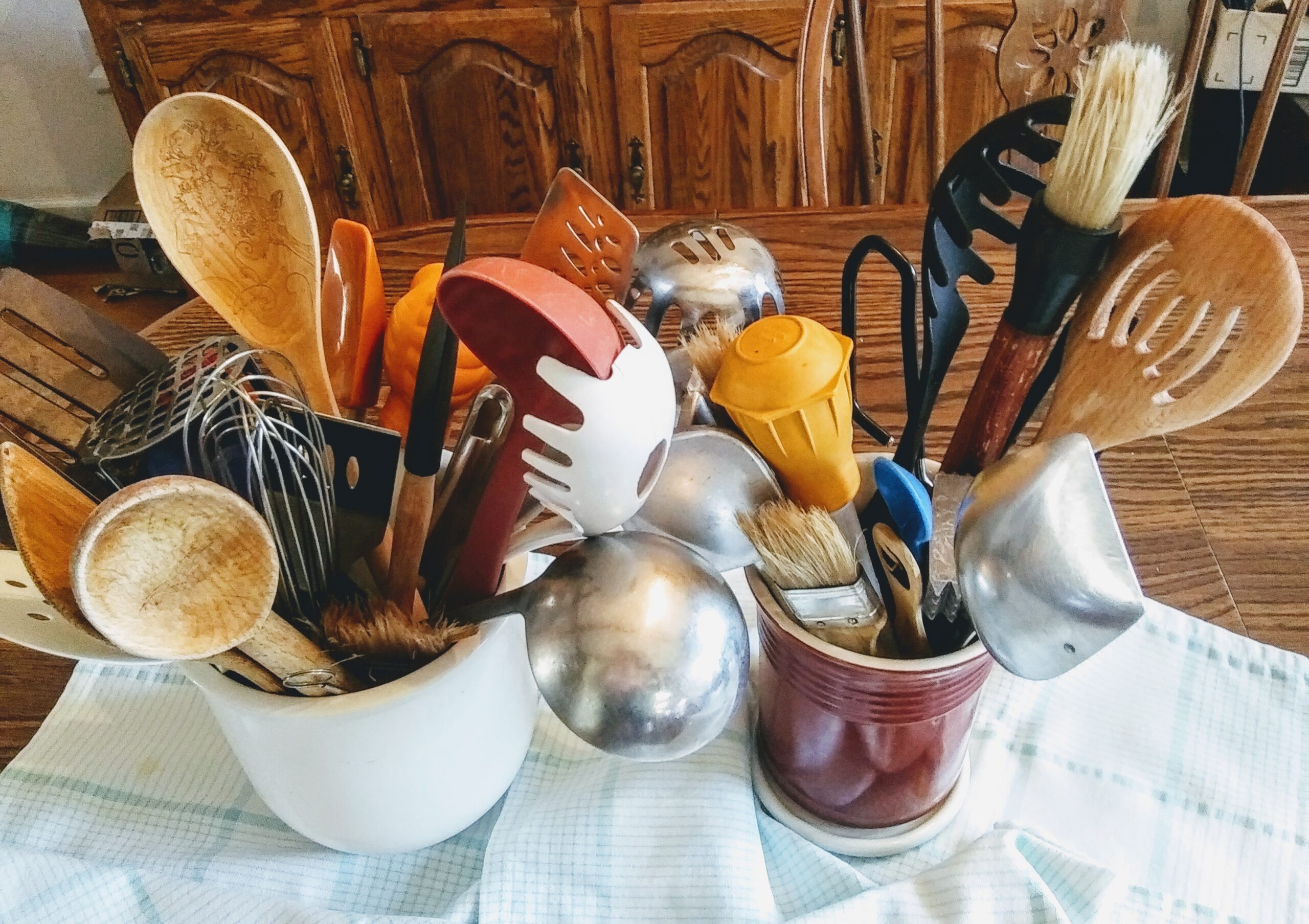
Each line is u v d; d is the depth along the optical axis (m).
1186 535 0.55
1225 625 0.52
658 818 0.45
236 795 0.47
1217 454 0.59
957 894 0.40
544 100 1.51
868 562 0.39
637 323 0.31
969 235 0.36
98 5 1.43
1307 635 0.51
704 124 1.53
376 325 0.41
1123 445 0.60
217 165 0.35
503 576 0.40
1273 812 0.45
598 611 0.33
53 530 0.26
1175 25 1.64
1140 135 0.30
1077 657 0.32
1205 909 0.42
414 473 0.34
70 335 0.35
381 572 0.39
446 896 0.44
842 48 1.46
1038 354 0.36
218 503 0.25
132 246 2.02
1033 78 0.95
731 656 0.34
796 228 0.77
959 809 0.46
